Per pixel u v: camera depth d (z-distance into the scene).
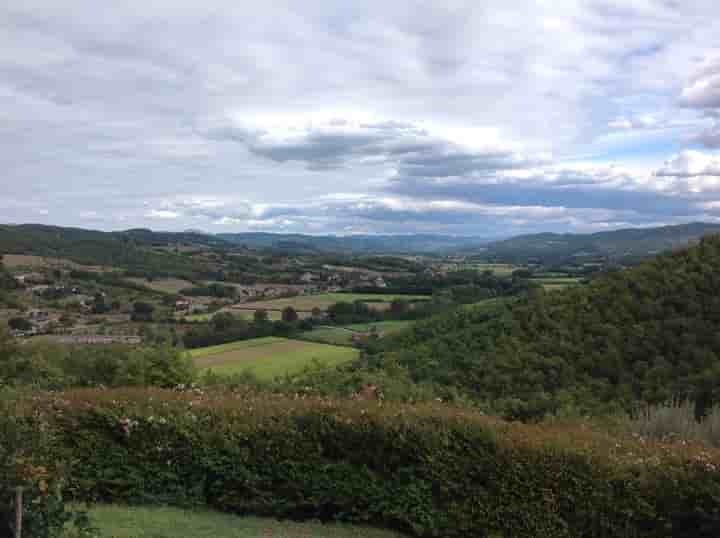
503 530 5.57
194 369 14.52
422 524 5.75
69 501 6.28
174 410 6.52
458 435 5.82
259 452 6.16
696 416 9.56
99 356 16.94
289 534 5.71
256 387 10.43
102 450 6.41
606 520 5.37
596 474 5.43
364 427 6.00
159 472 6.35
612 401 13.34
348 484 5.98
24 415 6.17
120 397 6.82
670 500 5.27
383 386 10.47
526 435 5.82
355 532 5.82
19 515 3.71
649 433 7.71
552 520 5.47
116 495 6.38
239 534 5.66
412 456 5.86
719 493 5.12
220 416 6.41
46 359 20.23
